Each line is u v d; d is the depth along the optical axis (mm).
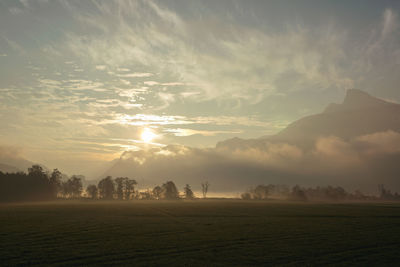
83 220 68125
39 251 34656
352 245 38969
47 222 63750
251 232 49781
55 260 30703
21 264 29375
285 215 83875
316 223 63375
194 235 46562
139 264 29438
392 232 50625
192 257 32438
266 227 56469
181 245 38594
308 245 38969
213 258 32031
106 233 48438
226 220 69438
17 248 36312
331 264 29906
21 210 100688
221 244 39406
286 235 46969
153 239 42844
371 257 32531
